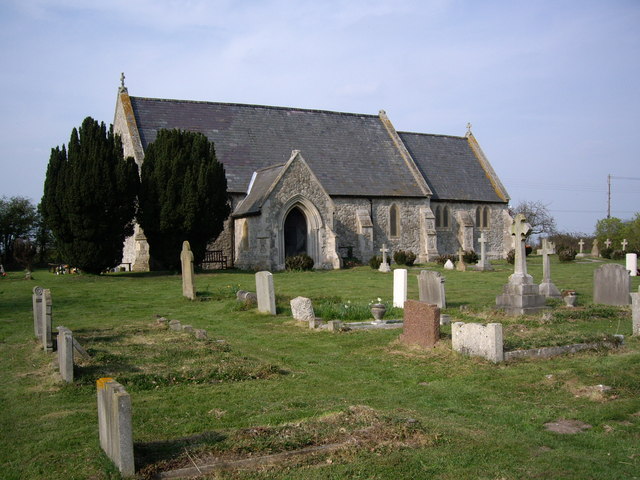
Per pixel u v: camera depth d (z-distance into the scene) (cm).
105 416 644
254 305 1831
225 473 598
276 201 3231
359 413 752
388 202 4109
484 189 4766
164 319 1609
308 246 3400
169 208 2916
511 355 1064
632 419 767
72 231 2767
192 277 2109
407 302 1244
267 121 4112
